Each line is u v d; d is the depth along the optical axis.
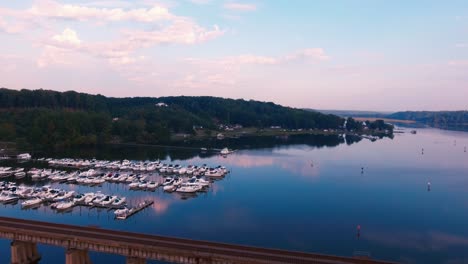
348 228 95.31
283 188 139.38
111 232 70.19
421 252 80.88
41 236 68.00
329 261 58.66
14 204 116.69
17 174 157.75
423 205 116.69
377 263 58.53
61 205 110.31
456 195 129.50
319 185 144.62
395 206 115.50
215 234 90.06
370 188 139.50
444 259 77.44
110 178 151.00
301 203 118.50
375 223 99.19
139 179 149.25
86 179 146.12
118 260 73.94
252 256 59.47
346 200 122.31
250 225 96.94
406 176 162.75
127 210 105.44
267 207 113.69
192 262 60.47
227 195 128.75
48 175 155.12
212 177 159.88
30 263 71.88
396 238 88.81
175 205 115.62
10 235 70.06
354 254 78.19
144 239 66.25
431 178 158.50
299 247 82.62
